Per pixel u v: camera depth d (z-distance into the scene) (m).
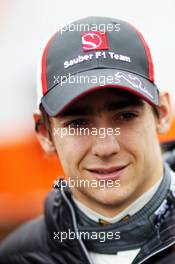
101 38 1.89
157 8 3.08
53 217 2.11
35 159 3.27
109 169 1.81
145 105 1.84
